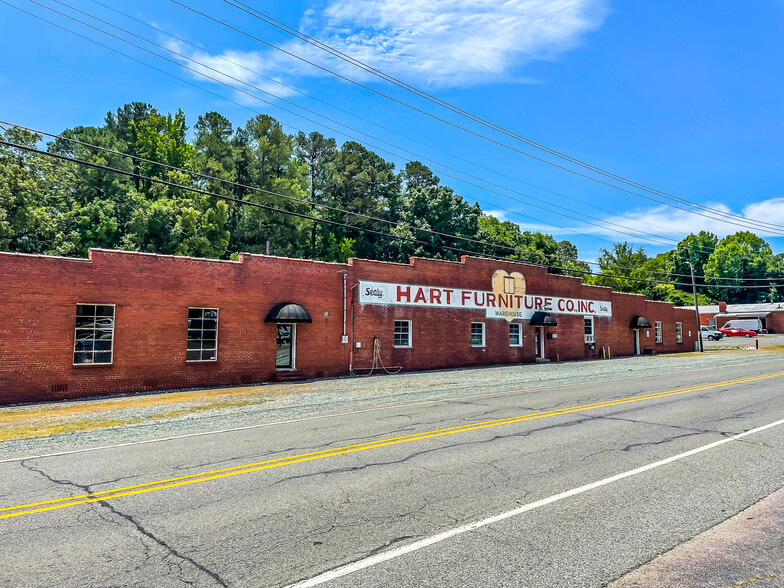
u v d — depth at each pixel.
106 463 8.23
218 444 9.50
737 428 9.96
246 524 5.38
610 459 7.72
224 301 20.28
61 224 37.97
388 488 6.49
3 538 5.14
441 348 26.86
